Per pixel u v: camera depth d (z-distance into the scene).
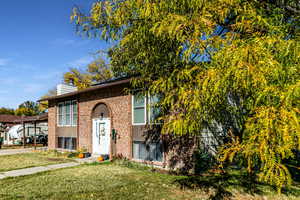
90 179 7.76
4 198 5.85
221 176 8.08
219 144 8.95
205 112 3.92
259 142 2.33
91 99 13.63
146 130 10.18
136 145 10.73
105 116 12.58
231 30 4.20
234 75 2.80
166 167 9.30
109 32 6.14
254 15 3.80
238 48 2.91
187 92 3.48
